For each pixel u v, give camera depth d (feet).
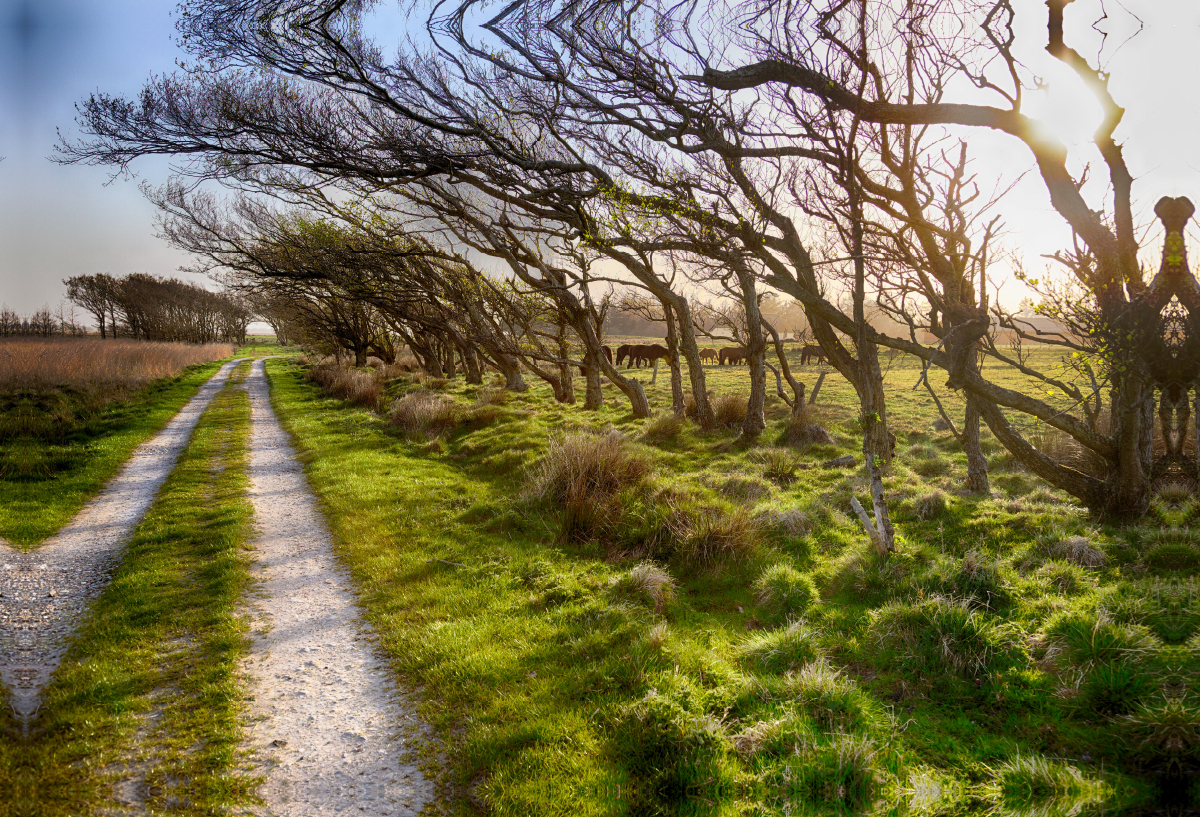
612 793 11.60
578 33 23.08
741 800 11.52
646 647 16.42
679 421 52.06
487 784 11.96
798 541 25.11
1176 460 27.81
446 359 116.47
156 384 90.17
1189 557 19.99
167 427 58.34
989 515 27.81
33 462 39.58
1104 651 14.46
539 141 36.47
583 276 59.36
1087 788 10.93
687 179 26.63
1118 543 22.41
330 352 153.17
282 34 27.02
